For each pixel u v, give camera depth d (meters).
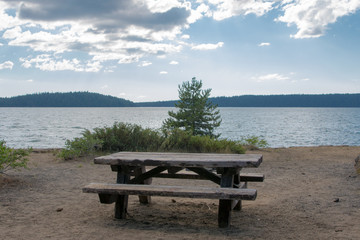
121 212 4.57
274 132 45.84
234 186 4.81
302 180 7.62
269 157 12.14
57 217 4.61
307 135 41.34
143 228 4.16
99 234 3.89
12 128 46.88
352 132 47.22
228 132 44.47
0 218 4.53
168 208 5.22
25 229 4.07
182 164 4.26
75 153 10.95
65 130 43.62
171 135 13.66
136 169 5.08
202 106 19.58
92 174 8.25
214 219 4.65
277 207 5.25
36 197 5.77
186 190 4.07
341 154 13.13
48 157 11.19
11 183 6.68
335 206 5.22
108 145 12.51
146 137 13.21
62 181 7.28
